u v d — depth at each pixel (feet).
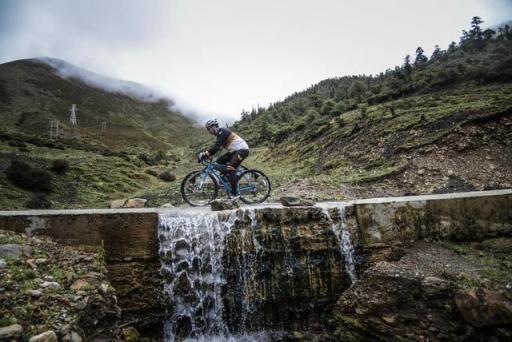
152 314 22.27
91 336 16.40
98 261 20.07
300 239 23.99
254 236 23.50
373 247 24.61
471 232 24.95
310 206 24.95
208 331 23.06
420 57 293.23
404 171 54.85
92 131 450.30
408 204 24.97
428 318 17.72
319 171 80.33
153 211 22.97
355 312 20.81
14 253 17.67
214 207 24.50
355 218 25.05
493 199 25.48
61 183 81.51
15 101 512.63
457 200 25.22
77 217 21.21
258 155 174.70
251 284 23.49
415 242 24.75
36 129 368.27
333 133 112.16
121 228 21.91
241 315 23.52
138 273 22.04
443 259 21.79
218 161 27.53
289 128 177.58
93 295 17.19
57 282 16.93
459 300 16.97
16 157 102.12
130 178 113.39
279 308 23.91
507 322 15.76
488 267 19.83
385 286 19.97
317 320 23.91
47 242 20.07
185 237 22.70
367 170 64.34
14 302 14.69
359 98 184.55
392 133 78.02
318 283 24.13
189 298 22.79
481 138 59.26
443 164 54.80
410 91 169.48
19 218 20.36
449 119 70.33
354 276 24.34
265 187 28.84
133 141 474.08
